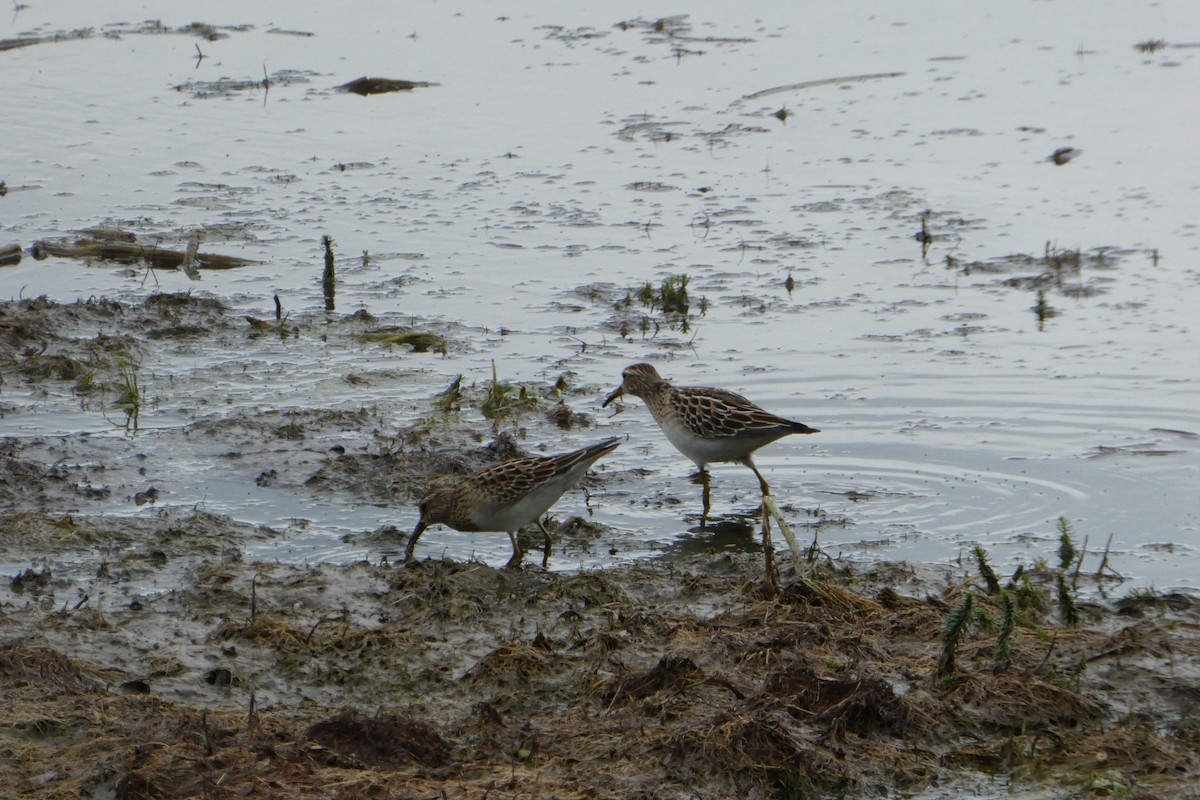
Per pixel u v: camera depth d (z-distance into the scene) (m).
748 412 13.55
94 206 22.56
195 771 7.86
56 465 13.85
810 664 9.53
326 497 13.45
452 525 12.15
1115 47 31.09
